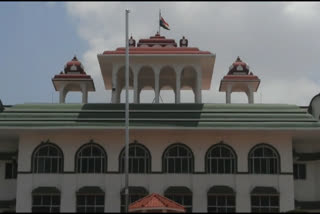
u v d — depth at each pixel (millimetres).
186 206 41562
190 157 42500
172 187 41656
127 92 39219
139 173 42094
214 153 42562
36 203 41750
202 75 52344
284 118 42156
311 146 44531
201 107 43844
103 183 42000
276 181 41906
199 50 48062
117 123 41750
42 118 42312
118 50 47906
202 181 41938
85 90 51344
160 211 35031
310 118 42188
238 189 41812
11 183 44375
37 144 42688
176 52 47375
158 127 41219
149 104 44156
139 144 42656
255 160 42406
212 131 41844
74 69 51969
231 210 41438
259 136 42719
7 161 44688
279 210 41344
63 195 41812
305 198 43531
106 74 51156
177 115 42625
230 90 51281
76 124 41656
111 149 42594
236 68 51812
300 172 44156
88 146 42688
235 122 41812
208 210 41406
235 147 42562
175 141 42719
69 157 42438
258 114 42750
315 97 44875
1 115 42625
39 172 42250
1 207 43219
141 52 47250
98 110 43375
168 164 42406
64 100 51594
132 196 41750
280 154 42375
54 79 51125
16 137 44406
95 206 41656
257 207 41500
